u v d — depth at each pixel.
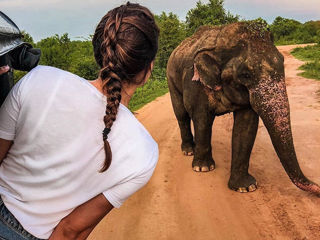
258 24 3.98
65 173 1.08
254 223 3.62
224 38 4.10
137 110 10.51
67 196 1.10
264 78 3.71
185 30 26.61
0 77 1.39
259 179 4.66
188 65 4.85
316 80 12.61
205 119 4.71
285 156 3.62
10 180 1.14
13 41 1.25
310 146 5.71
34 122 1.08
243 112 4.28
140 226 3.64
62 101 1.08
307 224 3.52
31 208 1.11
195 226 3.62
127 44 1.09
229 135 6.82
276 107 3.61
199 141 4.89
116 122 1.11
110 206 1.14
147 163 1.12
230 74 4.02
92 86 1.13
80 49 16.70
